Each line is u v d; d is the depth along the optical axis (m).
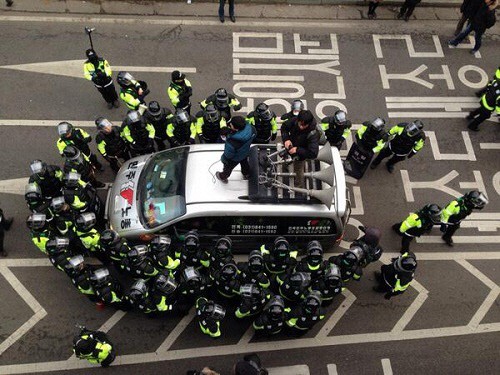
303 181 8.04
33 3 12.29
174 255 8.01
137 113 8.77
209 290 8.50
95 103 10.88
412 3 12.23
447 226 9.09
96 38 11.84
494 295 8.98
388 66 11.94
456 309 8.78
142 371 7.93
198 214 7.85
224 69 11.59
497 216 9.89
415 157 10.56
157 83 11.24
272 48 12.03
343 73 11.73
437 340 8.45
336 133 9.17
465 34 11.91
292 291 7.46
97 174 9.95
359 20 12.77
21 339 8.11
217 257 7.48
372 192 10.04
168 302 7.50
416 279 9.07
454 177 10.34
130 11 12.40
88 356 7.04
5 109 10.62
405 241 8.91
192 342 8.22
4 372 7.78
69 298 8.54
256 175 7.97
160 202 8.22
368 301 8.77
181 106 9.82
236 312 7.67
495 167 10.52
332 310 8.66
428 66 12.01
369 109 11.18
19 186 9.65
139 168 8.90
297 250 8.48
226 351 8.16
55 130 10.42
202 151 8.53
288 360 8.14
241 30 12.30
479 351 8.38
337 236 8.48
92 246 7.97
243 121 6.87
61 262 7.42
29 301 8.48
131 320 8.37
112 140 8.88
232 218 7.96
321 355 8.21
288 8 12.87
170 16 12.42
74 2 12.40
